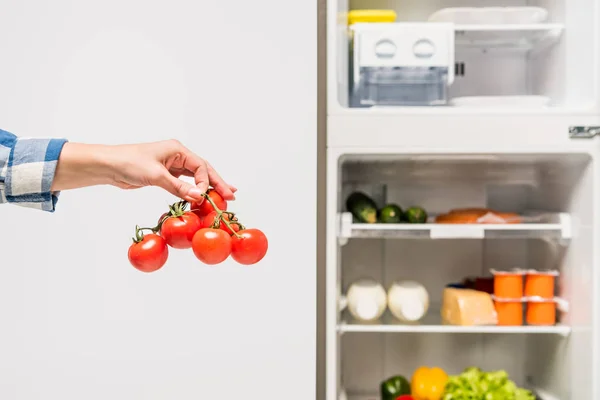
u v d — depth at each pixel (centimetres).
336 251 150
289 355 170
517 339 184
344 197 182
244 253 100
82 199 177
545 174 175
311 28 162
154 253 98
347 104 162
